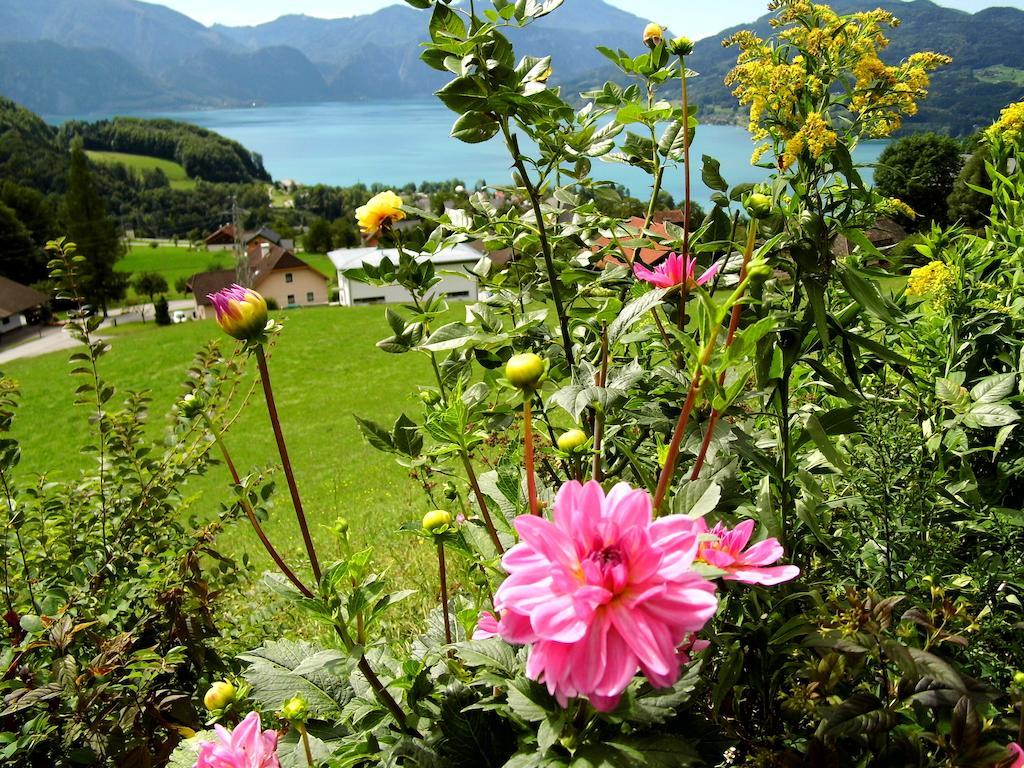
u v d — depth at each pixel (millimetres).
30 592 2338
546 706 970
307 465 14211
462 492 1983
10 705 1812
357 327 31297
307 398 21766
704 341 1017
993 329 2104
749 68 1718
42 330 51281
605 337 1379
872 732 1030
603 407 1251
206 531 2652
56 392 24078
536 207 1619
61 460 17203
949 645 1364
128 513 2633
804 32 1730
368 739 1248
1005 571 1550
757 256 1138
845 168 1537
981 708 1182
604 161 1878
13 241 57219
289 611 3105
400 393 21719
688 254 1626
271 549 1250
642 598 778
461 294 37281
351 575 1177
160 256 85562
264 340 1132
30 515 2617
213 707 1334
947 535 1612
